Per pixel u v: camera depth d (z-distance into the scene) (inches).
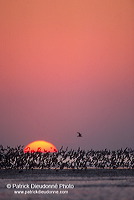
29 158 3988.7
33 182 3459.6
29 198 2935.5
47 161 3993.6
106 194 2974.9
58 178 3612.2
